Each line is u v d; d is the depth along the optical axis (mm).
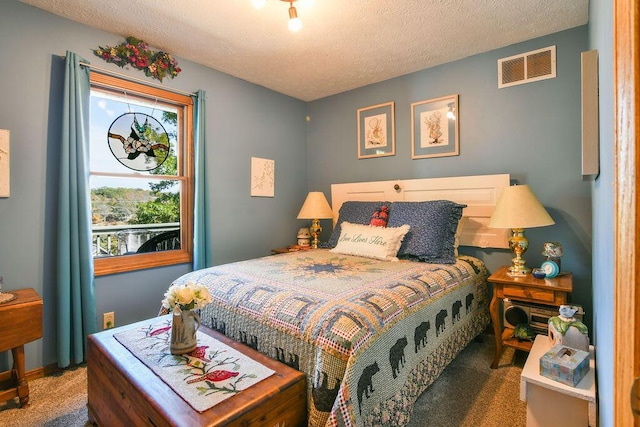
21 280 2078
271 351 1500
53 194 2195
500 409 1755
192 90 2955
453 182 2926
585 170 1345
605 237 1064
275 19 2275
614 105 544
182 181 2980
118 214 2633
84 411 1780
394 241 2543
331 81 3459
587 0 2057
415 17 2252
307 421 1332
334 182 3916
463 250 2885
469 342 2316
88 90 2316
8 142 2033
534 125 2578
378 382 1323
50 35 2188
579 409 1324
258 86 3547
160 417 1089
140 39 2553
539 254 2543
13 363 1925
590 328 2336
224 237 3229
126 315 2564
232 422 1071
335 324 1317
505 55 2701
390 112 3402
